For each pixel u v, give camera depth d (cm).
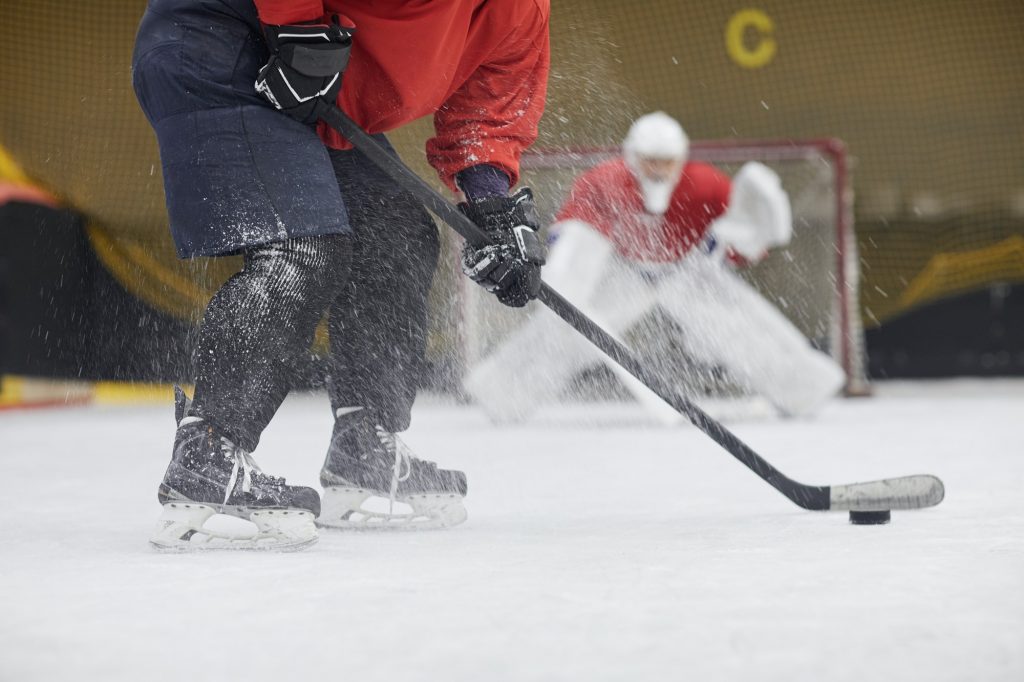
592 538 716
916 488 756
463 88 760
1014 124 4112
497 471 1192
